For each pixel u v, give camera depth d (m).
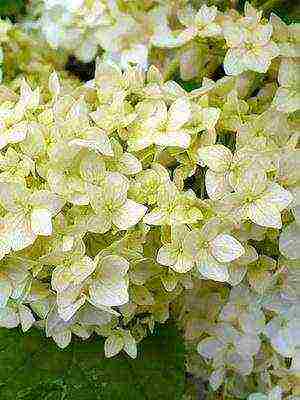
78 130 0.32
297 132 0.34
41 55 0.47
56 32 0.46
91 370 0.37
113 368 0.37
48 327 0.34
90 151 0.31
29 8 0.50
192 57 0.39
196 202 0.32
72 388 0.37
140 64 0.41
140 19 0.44
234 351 0.37
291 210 0.33
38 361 0.37
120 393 0.37
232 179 0.32
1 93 0.36
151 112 0.33
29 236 0.30
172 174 0.34
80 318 0.33
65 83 0.41
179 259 0.31
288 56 0.36
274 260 0.34
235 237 0.32
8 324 0.33
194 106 0.34
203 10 0.38
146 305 0.35
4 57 0.45
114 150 0.32
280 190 0.31
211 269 0.31
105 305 0.31
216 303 0.38
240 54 0.36
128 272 0.32
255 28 0.36
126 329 0.35
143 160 0.33
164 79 0.40
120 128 0.33
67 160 0.31
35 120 0.33
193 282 0.35
